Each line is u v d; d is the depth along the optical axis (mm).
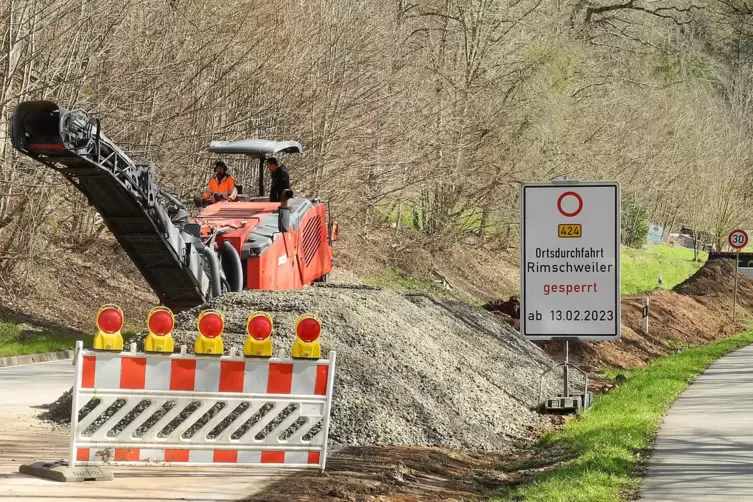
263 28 37938
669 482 10445
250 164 38000
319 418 10477
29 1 27344
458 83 52906
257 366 10156
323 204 25531
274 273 21531
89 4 29250
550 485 10383
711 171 94062
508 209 55938
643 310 37844
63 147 15812
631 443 13039
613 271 18141
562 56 57438
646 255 84312
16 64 26703
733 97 97188
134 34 31953
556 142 56781
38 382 18422
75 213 32344
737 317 52594
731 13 53438
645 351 33594
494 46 53969
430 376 15922
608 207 18141
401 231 52500
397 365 15523
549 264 18281
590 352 29312
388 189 46219
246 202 23734
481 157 52719
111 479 9844
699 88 92125
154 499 9055
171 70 32688
